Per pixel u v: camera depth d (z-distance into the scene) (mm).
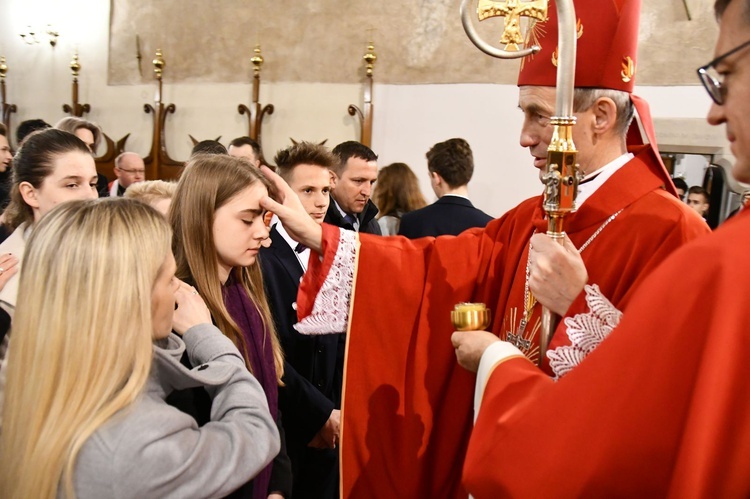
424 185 5637
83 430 994
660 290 853
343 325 1695
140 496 1009
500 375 1081
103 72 6484
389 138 5691
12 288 1721
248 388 1277
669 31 4895
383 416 1660
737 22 873
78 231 1065
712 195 4801
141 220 1112
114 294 1048
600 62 1428
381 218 4562
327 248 1670
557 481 864
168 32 6246
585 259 1439
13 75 6758
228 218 1572
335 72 5848
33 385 1032
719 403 785
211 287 1565
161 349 1167
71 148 2033
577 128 1462
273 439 1225
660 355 831
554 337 1268
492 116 5473
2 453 1055
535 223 1526
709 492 788
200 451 1086
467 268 1679
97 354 1031
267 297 2266
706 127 4852
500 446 939
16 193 2045
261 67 6016
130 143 6441
